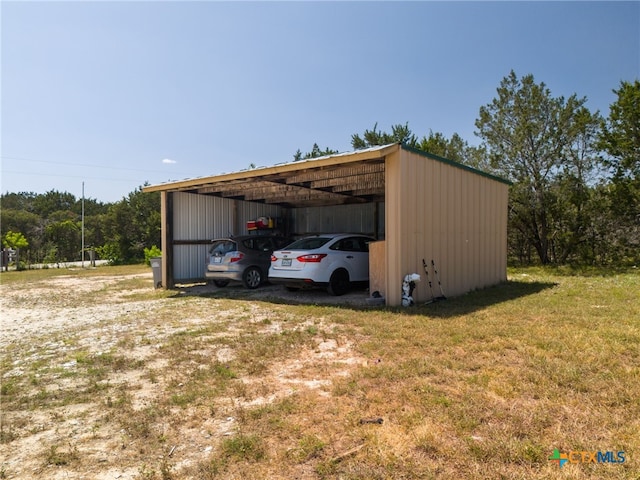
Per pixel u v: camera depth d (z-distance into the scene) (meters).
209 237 12.49
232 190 11.55
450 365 3.73
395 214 7.04
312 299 8.31
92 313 7.43
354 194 12.05
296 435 2.57
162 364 4.17
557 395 2.99
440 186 8.24
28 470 2.28
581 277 12.37
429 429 2.55
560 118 16.48
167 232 11.30
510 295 8.35
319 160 7.70
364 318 5.98
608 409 2.75
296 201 13.89
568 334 4.68
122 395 3.37
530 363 3.69
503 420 2.64
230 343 4.86
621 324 5.18
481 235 9.88
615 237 16.56
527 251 18.97
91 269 20.42
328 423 2.71
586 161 16.61
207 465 2.26
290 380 3.59
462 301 7.60
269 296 8.91
